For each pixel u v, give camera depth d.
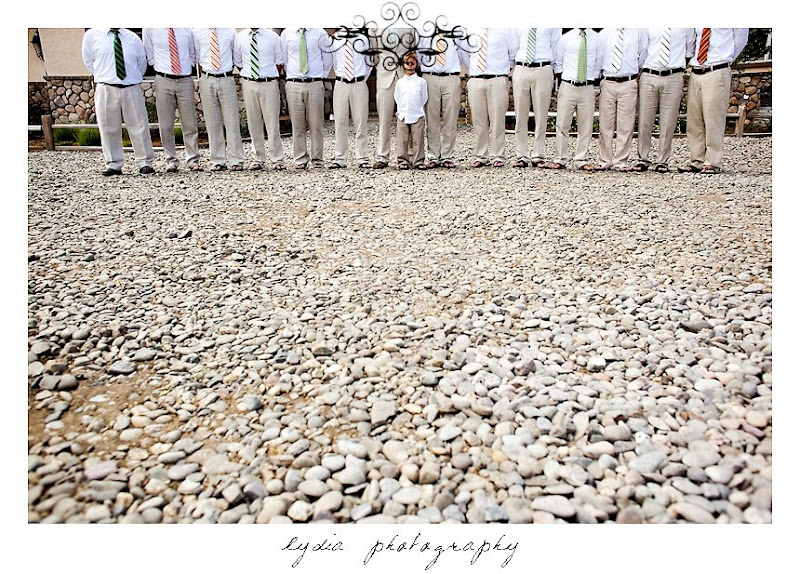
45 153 9.93
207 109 7.83
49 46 12.73
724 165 7.98
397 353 2.81
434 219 5.31
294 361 2.75
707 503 1.82
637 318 3.15
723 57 6.92
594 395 2.42
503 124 8.20
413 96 7.66
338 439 2.19
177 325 3.14
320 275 3.91
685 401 2.36
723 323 3.03
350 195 6.30
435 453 2.10
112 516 1.85
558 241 4.59
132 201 5.95
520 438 2.15
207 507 1.88
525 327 3.08
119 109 7.41
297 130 7.98
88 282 3.73
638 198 5.99
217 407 2.41
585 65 7.57
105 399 2.48
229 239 4.69
